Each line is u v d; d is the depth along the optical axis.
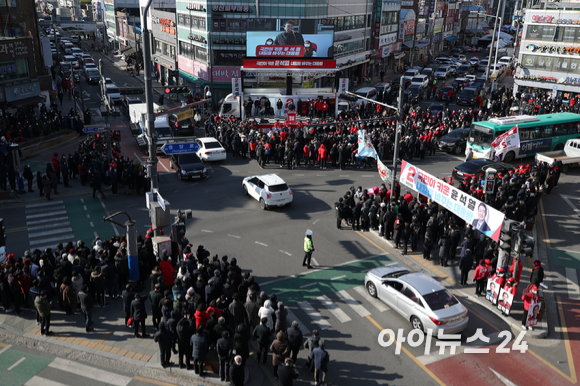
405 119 39.75
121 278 17.03
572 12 53.28
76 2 183.25
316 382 12.50
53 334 14.70
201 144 33.66
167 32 68.69
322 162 32.56
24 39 41.69
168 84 71.31
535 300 14.80
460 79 61.25
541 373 13.27
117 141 35.69
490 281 16.50
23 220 23.77
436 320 14.29
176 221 17.97
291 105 45.53
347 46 63.94
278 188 25.16
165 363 13.34
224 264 16.58
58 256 17.05
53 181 26.72
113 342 14.37
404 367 13.39
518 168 29.77
